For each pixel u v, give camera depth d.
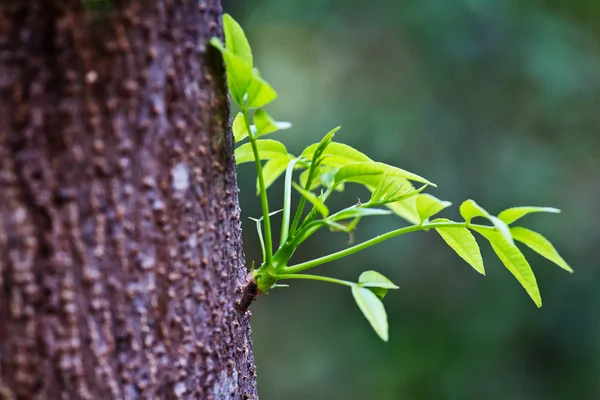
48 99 0.78
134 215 0.80
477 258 0.87
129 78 0.79
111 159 0.79
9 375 0.78
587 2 3.17
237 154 0.89
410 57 3.04
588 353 3.00
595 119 3.09
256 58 3.12
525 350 3.06
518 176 2.99
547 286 3.07
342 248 3.07
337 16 3.06
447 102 3.02
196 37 0.81
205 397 0.82
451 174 2.97
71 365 0.79
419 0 2.99
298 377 3.09
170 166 0.80
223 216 0.83
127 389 0.80
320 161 0.87
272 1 3.06
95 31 0.79
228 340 0.83
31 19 0.78
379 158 2.95
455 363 3.03
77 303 0.79
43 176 0.78
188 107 0.81
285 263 0.85
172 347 0.81
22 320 0.78
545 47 3.01
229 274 0.83
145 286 0.80
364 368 3.06
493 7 2.98
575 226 3.04
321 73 3.14
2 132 0.78
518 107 3.04
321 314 3.14
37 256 0.78
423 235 3.06
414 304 3.06
